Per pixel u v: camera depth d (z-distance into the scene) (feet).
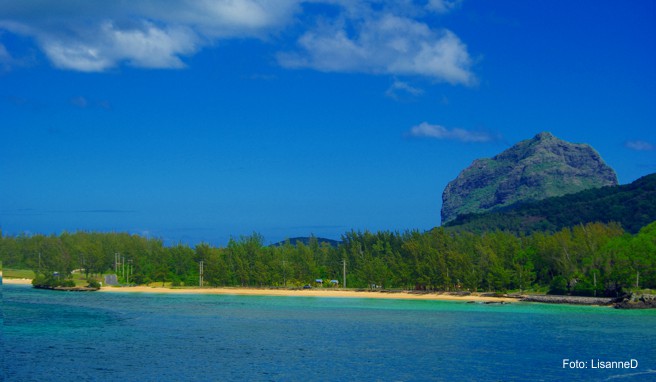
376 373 238.89
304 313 460.55
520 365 252.01
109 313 461.37
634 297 474.90
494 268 588.09
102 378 230.89
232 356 273.54
